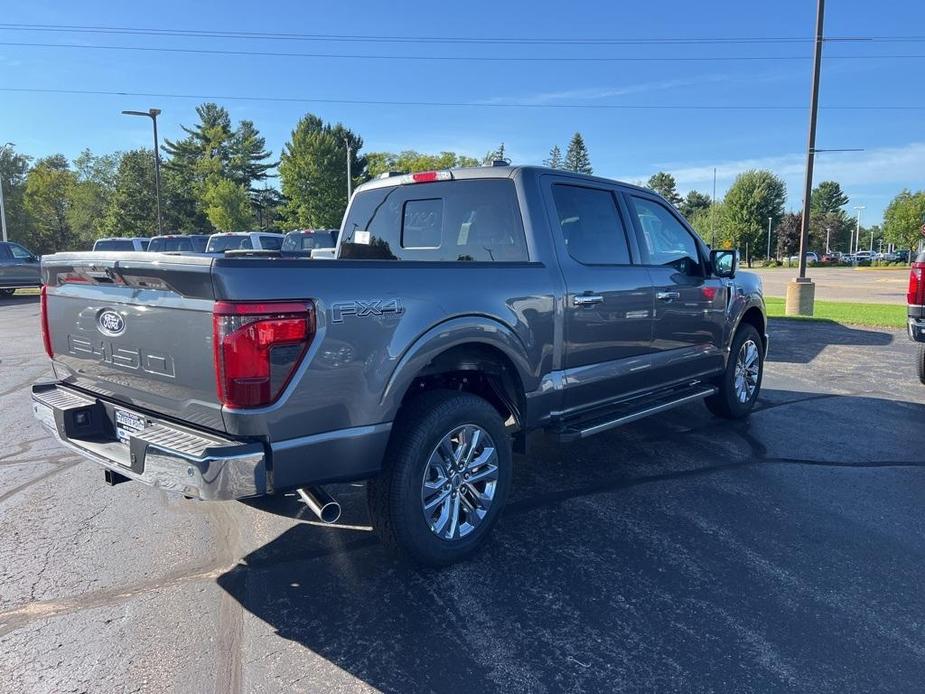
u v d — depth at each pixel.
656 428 5.97
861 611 2.97
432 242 4.58
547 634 2.81
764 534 3.78
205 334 2.66
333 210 70.25
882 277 38.88
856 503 4.23
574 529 3.86
